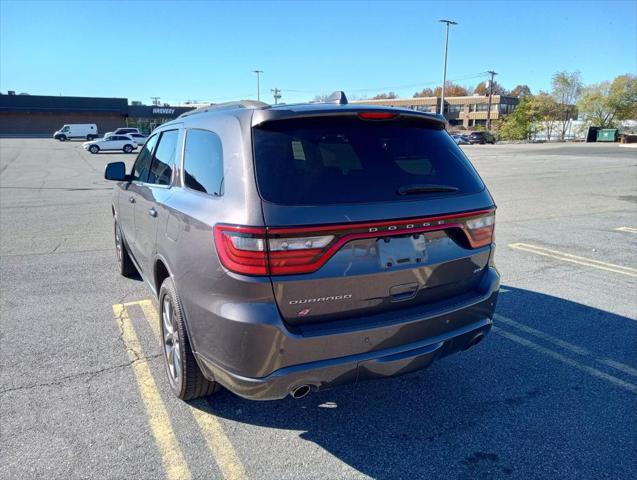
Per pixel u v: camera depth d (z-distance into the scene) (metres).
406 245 2.65
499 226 9.29
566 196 13.44
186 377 2.99
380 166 2.72
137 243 4.36
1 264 6.46
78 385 3.42
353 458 2.70
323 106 2.76
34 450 2.71
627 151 37.47
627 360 3.85
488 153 36.44
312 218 2.38
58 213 10.75
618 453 2.73
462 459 2.69
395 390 3.42
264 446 2.80
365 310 2.59
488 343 4.16
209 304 2.54
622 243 7.86
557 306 5.01
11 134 66.31
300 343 2.39
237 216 2.39
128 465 2.61
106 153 37.38
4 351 3.92
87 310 4.81
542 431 2.94
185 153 3.30
